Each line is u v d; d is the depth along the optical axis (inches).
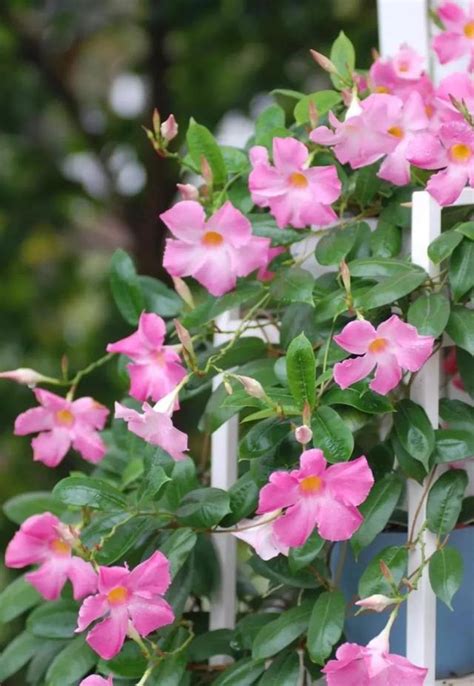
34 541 75.0
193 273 75.3
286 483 70.4
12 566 75.0
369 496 73.5
